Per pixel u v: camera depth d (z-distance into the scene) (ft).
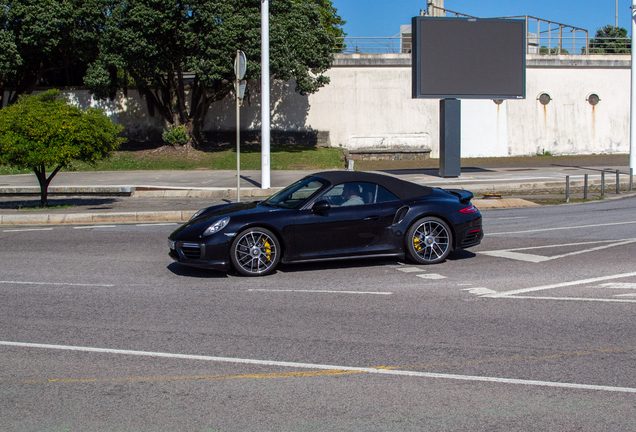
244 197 56.80
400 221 25.63
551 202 51.31
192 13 90.84
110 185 63.41
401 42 121.49
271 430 11.00
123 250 30.50
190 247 24.06
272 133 120.26
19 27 95.86
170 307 19.83
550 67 121.08
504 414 11.63
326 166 94.73
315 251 24.72
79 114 44.60
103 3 93.09
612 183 64.90
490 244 31.48
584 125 122.93
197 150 104.94
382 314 18.81
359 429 11.02
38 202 53.21
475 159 116.78
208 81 93.04
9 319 18.51
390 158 118.73
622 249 29.48
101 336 16.75
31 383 13.35
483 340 16.16
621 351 15.21
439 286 22.50
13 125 42.11
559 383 13.17
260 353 15.25
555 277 23.81
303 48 103.45
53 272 25.45
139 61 91.30
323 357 14.92
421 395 12.57
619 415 11.57
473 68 65.21
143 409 11.96
